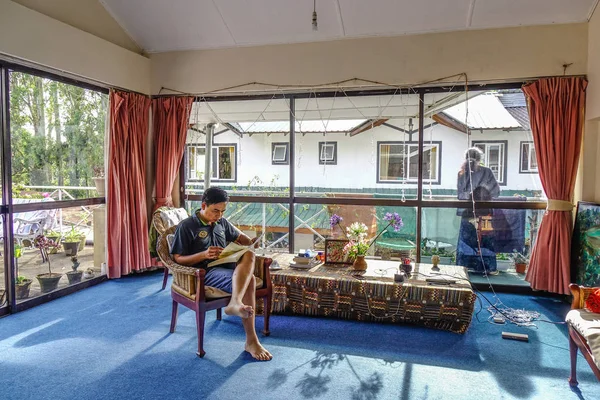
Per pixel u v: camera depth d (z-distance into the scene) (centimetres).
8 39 292
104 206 411
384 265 332
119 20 404
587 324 191
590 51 337
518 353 249
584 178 345
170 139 429
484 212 394
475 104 413
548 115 346
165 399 195
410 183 444
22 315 309
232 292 234
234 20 388
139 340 263
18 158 319
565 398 198
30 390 203
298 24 383
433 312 280
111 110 389
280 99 426
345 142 500
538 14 344
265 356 237
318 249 435
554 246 345
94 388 205
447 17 358
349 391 203
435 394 201
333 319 301
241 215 457
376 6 355
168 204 435
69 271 373
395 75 383
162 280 408
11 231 310
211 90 426
